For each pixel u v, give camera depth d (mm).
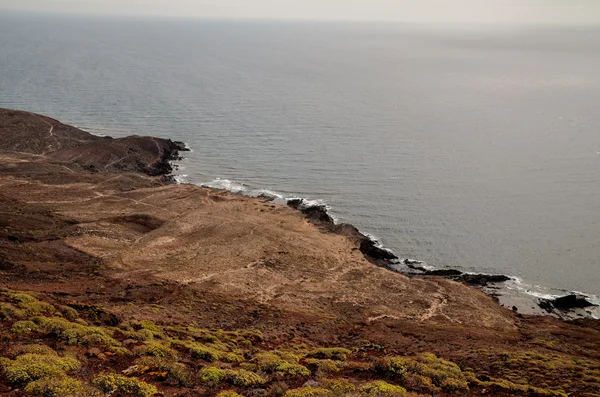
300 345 39000
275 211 85188
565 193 97562
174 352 26781
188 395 21203
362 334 45625
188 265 61938
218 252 66938
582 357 41875
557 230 82562
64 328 26875
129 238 69250
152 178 101188
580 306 62625
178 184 97625
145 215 78188
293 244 71562
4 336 24719
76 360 22266
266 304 52156
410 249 77312
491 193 98062
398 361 29062
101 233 68562
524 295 64875
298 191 99562
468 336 46500
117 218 76000
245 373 24016
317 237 75562
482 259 74188
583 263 72750
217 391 22141
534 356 38469
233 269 61875
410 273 69875
